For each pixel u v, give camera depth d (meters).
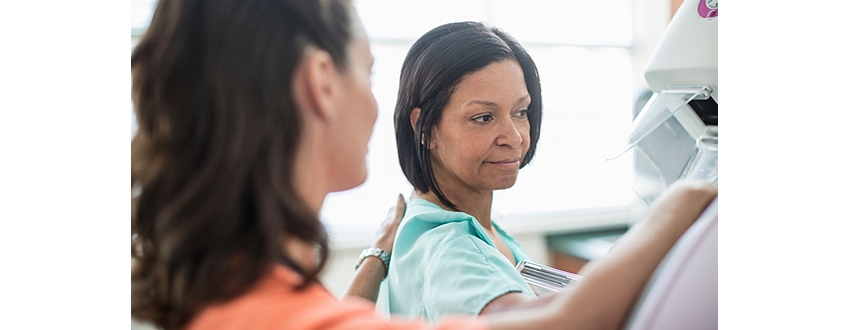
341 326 0.28
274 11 0.31
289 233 0.31
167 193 0.31
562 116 2.04
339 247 1.88
